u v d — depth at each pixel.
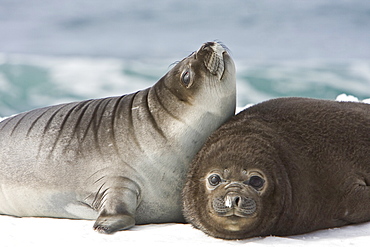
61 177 25.06
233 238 20.75
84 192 24.67
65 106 27.52
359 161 22.11
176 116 24.69
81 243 20.30
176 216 24.88
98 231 21.70
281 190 20.73
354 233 21.09
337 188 21.56
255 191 20.47
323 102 24.48
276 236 21.17
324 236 20.91
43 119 26.84
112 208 23.27
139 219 24.75
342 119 23.06
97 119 25.81
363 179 21.94
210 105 24.81
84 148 25.05
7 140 26.73
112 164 24.44
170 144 24.50
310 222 21.41
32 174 25.55
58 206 25.45
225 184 20.70
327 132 22.56
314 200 21.30
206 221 21.00
